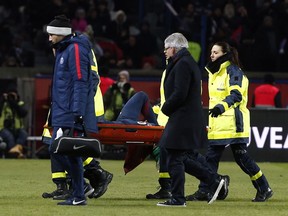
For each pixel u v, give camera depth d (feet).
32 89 220.64
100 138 114.93
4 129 200.13
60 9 252.62
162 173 118.32
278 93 200.23
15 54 240.73
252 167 118.01
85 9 255.50
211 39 243.40
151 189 132.67
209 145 118.11
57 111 103.71
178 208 106.11
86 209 104.12
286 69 247.70
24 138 201.98
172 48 104.68
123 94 189.47
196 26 244.22
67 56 103.50
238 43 246.06
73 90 103.24
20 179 147.84
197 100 104.99
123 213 100.83
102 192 116.88
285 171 170.71
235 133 116.78
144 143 115.85
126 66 240.12
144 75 230.07
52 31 103.86
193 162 110.32
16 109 200.44
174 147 104.32
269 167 179.83
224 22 254.68
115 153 197.67
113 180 147.33
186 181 146.92
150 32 253.65
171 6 263.90
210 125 117.70
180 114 104.37
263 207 110.11
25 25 260.21
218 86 116.78
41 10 255.29
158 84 221.46
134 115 120.78
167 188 118.52
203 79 217.56
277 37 246.06
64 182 118.52
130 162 120.37
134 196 122.42
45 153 201.16
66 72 103.65
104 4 253.85
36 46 256.73
